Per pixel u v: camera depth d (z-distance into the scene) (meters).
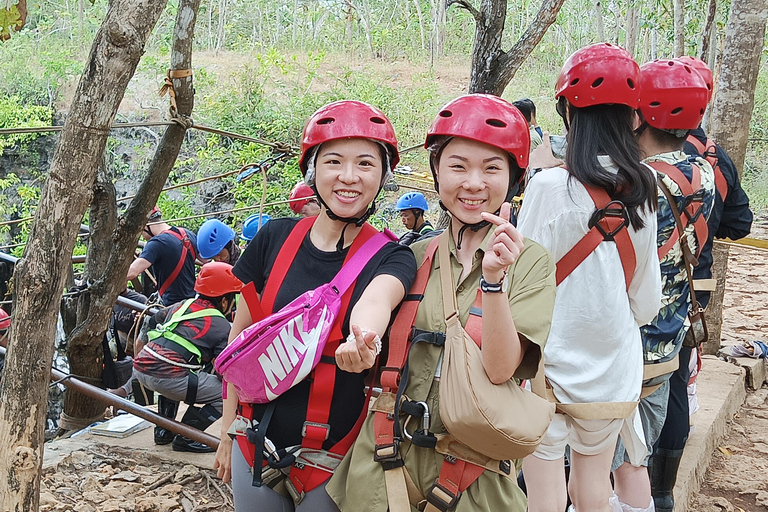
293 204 5.64
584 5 22.41
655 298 2.48
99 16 21.62
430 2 25.02
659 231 2.69
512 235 1.69
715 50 12.19
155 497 3.76
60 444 4.38
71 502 3.71
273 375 1.98
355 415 2.05
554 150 2.87
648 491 2.85
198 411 4.29
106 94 1.94
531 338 1.85
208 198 14.10
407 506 1.90
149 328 5.14
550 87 20.45
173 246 6.24
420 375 1.96
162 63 17.39
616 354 2.40
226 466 2.31
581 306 2.36
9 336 2.02
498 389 1.83
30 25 21.19
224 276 4.45
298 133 14.79
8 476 2.01
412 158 14.70
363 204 2.05
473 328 1.89
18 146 16.75
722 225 3.63
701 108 2.68
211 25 24.08
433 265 2.06
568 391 2.38
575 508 2.59
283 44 22.36
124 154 16.02
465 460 1.89
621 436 2.69
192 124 4.54
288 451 2.04
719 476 4.29
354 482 1.96
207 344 4.34
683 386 3.20
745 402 5.43
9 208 16.08
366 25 22.66
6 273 6.11
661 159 2.74
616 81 2.28
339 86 17.61
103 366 5.57
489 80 4.90
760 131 17.48
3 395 2.01
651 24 13.84
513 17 23.52
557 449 2.44
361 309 1.87
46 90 17.95
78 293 5.42
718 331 5.90
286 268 2.11
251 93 15.90
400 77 20.36
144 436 4.52
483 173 1.96
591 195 2.32
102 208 5.36
